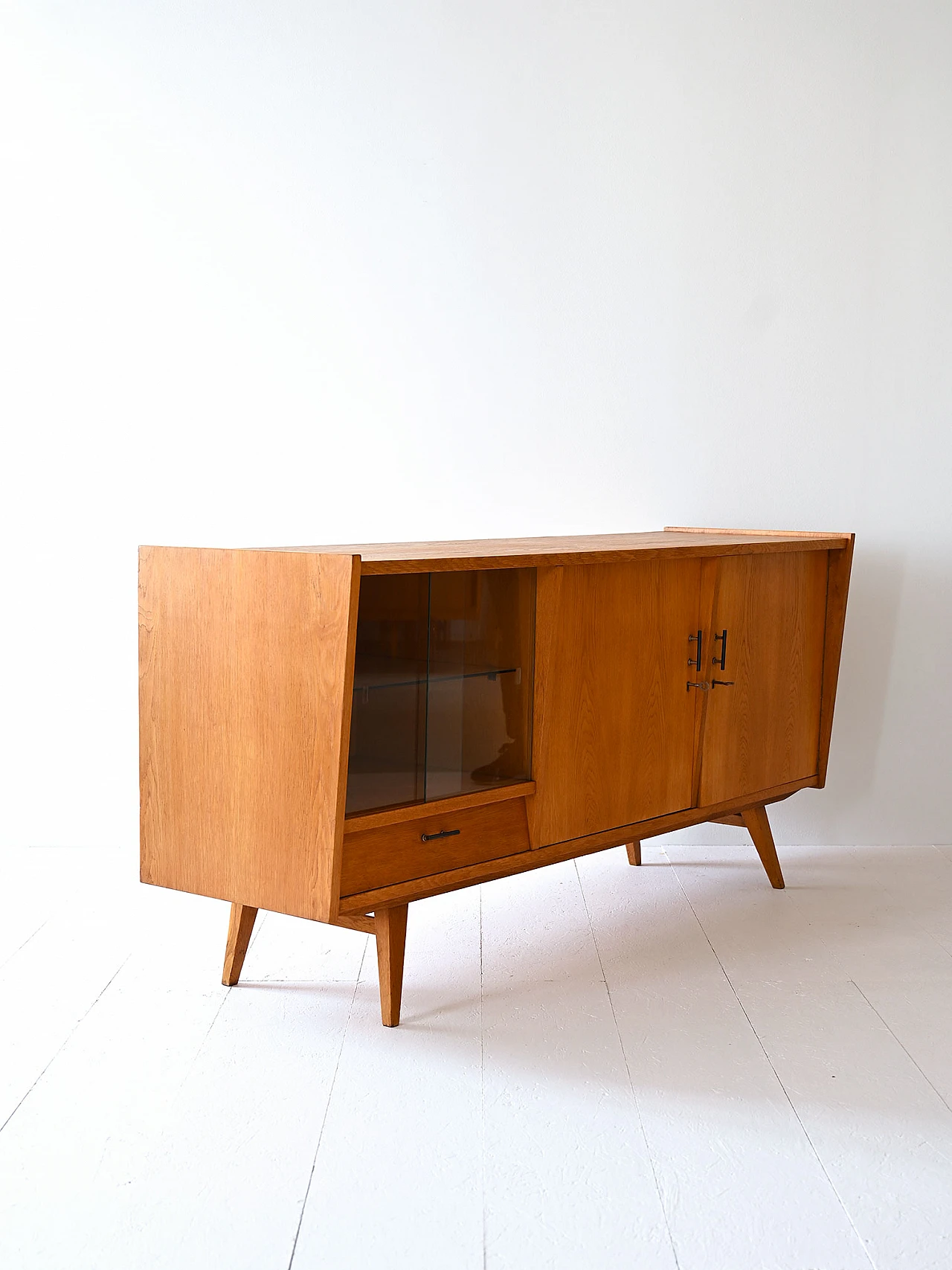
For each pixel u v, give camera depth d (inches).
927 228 132.4
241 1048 88.3
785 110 131.1
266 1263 63.4
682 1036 90.7
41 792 136.4
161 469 133.2
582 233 132.3
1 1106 79.5
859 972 103.0
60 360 131.6
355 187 130.7
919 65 130.4
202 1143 75.2
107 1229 66.2
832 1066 85.8
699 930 113.3
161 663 91.5
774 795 120.1
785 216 132.3
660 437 134.8
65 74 128.6
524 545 107.9
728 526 136.4
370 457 133.9
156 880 93.7
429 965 104.8
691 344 134.0
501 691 94.7
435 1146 75.0
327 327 132.3
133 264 130.8
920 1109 79.9
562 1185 70.8
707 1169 72.6
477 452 134.4
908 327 133.7
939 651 137.7
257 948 108.5
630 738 104.2
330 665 81.8
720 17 130.1
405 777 89.4
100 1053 87.3
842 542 121.3
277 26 128.8
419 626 88.6
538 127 130.8
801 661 121.1
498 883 127.9
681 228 132.4
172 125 129.6
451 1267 63.2
